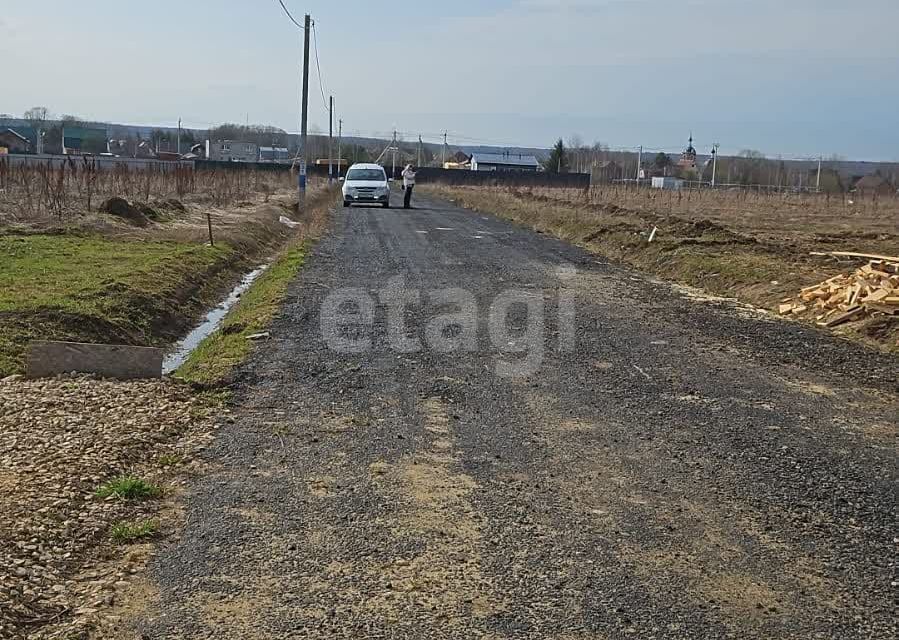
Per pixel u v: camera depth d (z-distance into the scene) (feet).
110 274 48.11
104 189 104.06
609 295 52.65
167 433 24.45
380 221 105.19
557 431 25.86
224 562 17.01
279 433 24.94
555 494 20.98
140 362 30.14
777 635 14.87
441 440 24.79
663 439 25.31
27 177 96.37
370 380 31.04
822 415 28.27
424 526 18.92
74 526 18.10
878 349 38.96
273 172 224.94
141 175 128.36
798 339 40.55
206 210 97.04
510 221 114.52
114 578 16.21
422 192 212.02
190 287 51.70
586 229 90.74
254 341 36.81
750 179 322.75
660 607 15.71
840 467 23.34
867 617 15.56
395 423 26.22
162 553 17.33
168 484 20.98
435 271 60.03
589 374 32.78
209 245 66.23
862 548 18.39
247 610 15.24
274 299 47.06
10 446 22.58
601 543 18.31
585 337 39.52
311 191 165.99
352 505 19.98
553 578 16.70
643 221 97.19
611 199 171.22
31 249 55.93
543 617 15.25
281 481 21.35
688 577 16.89
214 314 49.60
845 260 64.69
